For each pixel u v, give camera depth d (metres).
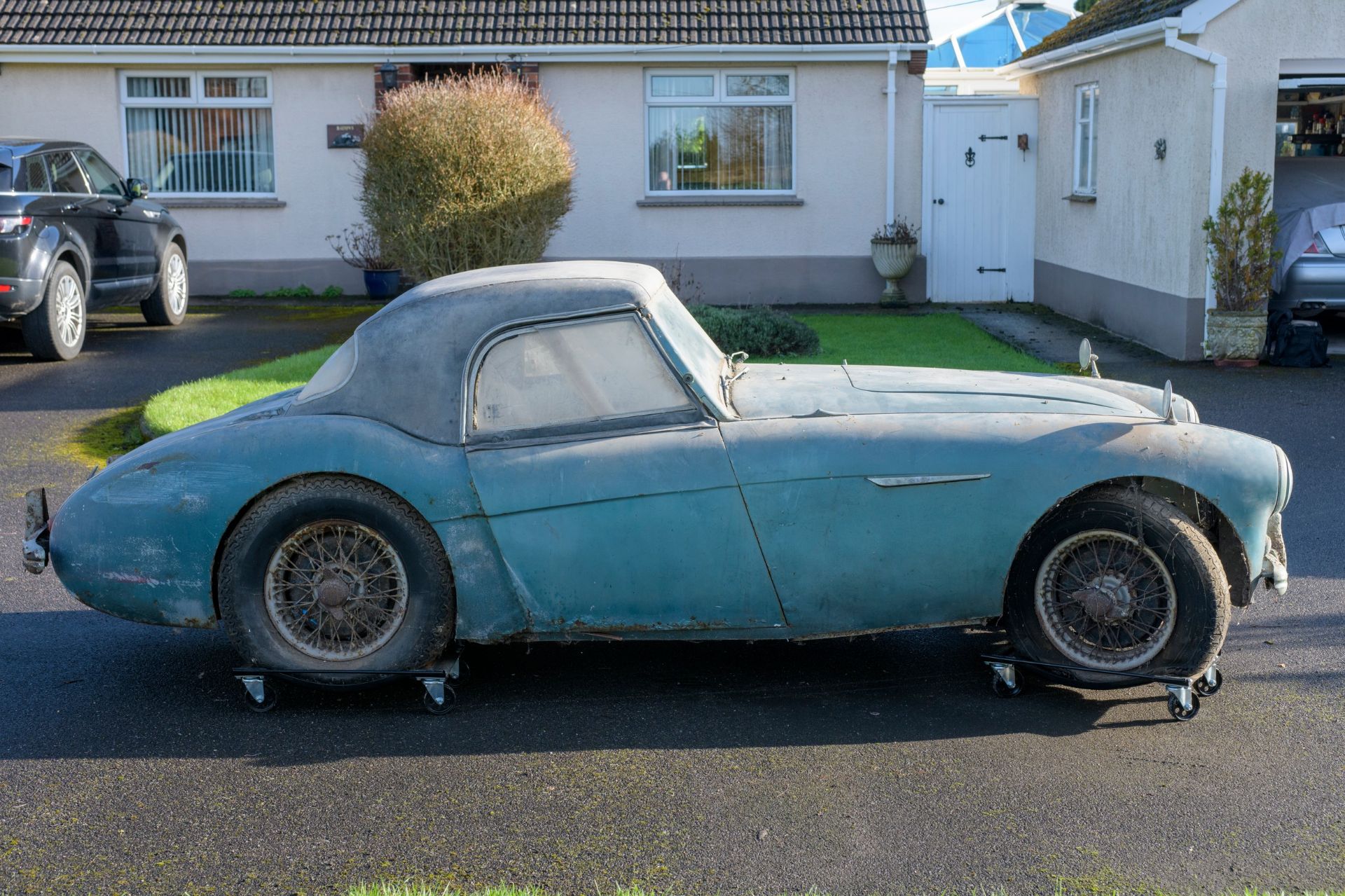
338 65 16.42
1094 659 4.18
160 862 3.29
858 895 3.08
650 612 4.22
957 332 13.73
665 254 16.81
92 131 16.62
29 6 16.56
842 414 4.29
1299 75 11.36
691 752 3.94
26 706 4.39
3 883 3.19
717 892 3.10
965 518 4.12
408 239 12.41
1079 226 14.91
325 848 3.36
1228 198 11.25
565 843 3.36
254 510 4.25
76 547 4.33
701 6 16.64
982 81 25.70
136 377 10.94
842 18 16.41
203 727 4.20
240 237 16.91
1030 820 3.45
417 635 4.22
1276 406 9.55
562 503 4.14
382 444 4.18
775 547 4.14
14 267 10.98
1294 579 5.64
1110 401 4.53
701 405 4.22
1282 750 3.87
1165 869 3.18
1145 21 12.18
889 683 4.50
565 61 16.22
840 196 16.70
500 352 4.24
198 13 16.56
